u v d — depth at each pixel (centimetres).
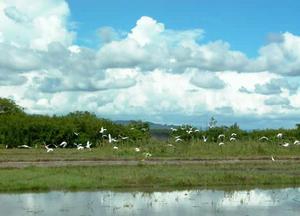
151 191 2831
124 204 2417
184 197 2639
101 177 3094
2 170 3434
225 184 3091
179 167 3647
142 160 4103
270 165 3869
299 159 4347
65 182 2920
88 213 2194
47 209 2278
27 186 2842
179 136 5578
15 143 5744
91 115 6388
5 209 2277
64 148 5562
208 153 4584
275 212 2270
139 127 6231
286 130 5866
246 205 2430
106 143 5406
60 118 6219
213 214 2205
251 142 5012
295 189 2962
